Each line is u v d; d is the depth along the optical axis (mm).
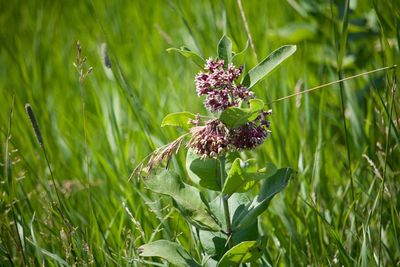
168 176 1491
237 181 1430
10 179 1625
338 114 1970
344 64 2025
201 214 1479
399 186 1703
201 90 1420
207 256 1512
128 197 1715
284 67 2051
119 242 1623
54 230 1657
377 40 2014
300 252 1611
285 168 1481
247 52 2102
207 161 1489
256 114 1404
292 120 1922
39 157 1916
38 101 2125
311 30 2082
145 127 1781
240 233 1505
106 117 1995
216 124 1416
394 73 1605
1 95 2221
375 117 1868
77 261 1571
